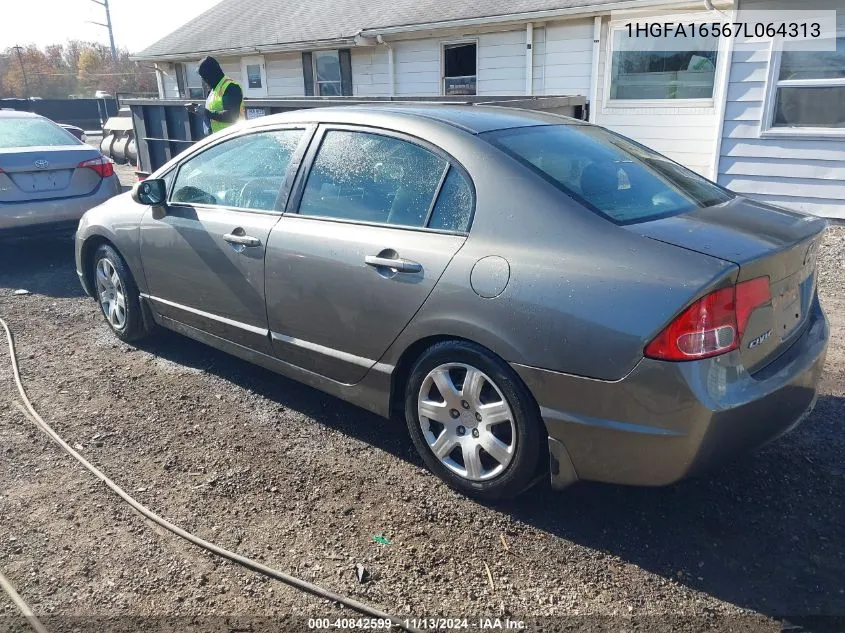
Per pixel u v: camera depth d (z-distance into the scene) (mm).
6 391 4363
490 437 3010
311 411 4062
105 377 4566
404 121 3424
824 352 3107
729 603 2529
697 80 10211
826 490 3197
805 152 8336
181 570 2719
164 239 4379
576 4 10508
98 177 7609
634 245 2684
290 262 3615
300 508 3111
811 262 3121
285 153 3852
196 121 9094
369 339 3346
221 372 4629
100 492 3240
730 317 2553
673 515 3035
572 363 2674
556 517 3035
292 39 14641
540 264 2785
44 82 63219
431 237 3125
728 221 2941
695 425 2529
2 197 7008
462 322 2945
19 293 6566
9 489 3264
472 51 12469
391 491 3240
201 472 3412
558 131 3555
